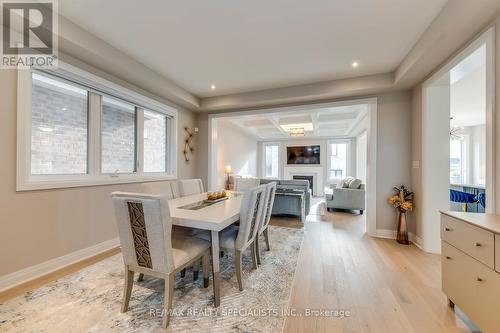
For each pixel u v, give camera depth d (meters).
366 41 2.45
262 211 2.29
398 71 2.98
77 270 2.26
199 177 4.83
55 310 1.63
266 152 9.95
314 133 7.71
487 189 1.74
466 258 1.47
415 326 1.51
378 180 3.46
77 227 2.51
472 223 1.42
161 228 1.44
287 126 6.87
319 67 3.08
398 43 2.47
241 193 3.25
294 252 2.78
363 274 2.22
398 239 3.13
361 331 1.46
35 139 2.24
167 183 2.79
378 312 1.65
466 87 3.68
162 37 2.40
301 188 5.03
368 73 3.24
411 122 3.29
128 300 1.62
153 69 3.17
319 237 3.36
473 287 1.41
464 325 1.51
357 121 5.70
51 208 2.27
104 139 2.94
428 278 2.14
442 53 2.28
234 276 2.17
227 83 3.70
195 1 1.87
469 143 6.98
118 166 3.15
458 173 7.22
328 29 2.24
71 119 2.56
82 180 2.57
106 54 2.49
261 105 4.30
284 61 2.92
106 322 1.51
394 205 3.18
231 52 2.71
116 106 3.12
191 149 4.68
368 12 1.99
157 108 3.73
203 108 4.50
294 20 2.11
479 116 5.71
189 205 2.24
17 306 1.67
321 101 3.90
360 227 3.92
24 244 2.06
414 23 2.13
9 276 1.95
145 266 1.55
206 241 1.91
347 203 5.11
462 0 1.69
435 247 2.79
